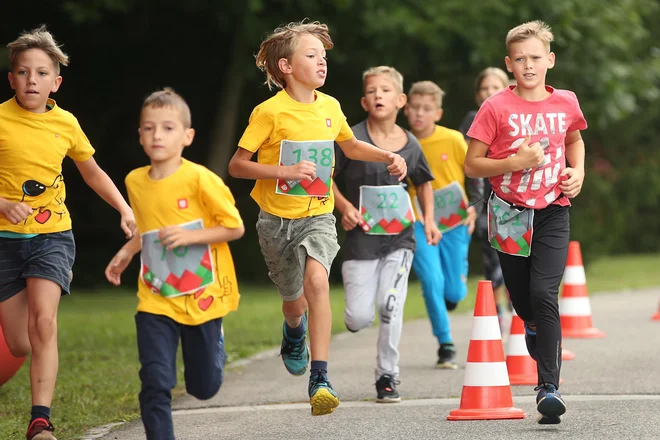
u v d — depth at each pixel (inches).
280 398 708.0
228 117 1924.2
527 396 692.1
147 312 490.9
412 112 852.0
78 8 1615.4
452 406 656.4
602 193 2415.1
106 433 603.2
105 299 1672.0
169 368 481.1
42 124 561.6
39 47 556.7
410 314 1282.0
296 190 573.6
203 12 1797.5
